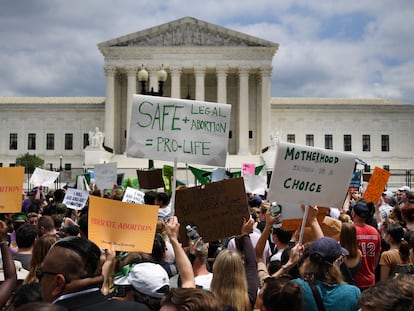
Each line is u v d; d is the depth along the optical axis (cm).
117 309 730
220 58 11112
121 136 11788
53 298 718
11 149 12631
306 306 925
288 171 1271
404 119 12619
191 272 988
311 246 984
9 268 929
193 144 1411
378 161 12600
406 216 1748
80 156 12556
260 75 11312
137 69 11081
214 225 1238
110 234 1128
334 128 12606
